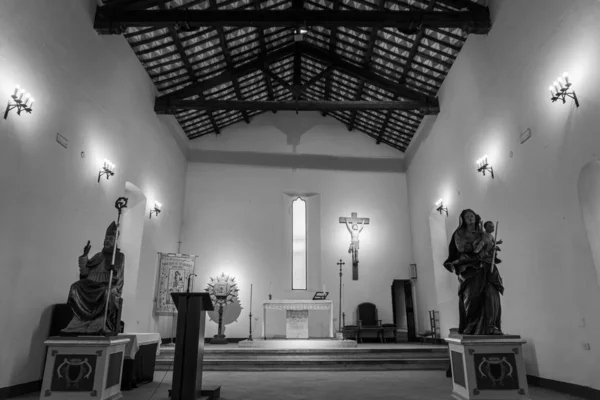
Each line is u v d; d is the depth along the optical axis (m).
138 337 6.15
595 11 5.05
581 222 5.36
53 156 6.36
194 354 4.66
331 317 10.83
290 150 14.00
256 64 11.10
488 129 7.90
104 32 7.81
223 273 12.70
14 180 5.48
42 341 6.00
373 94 12.20
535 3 6.30
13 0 5.51
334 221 13.47
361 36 10.11
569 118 5.55
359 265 13.12
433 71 10.27
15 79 5.53
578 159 5.38
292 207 13.82
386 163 14.12
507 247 7.21
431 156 11.43
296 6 9.92
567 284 5.64
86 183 7.33
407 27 8.09
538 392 5.76
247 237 13.12
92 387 4.66
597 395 5.07
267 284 12.77
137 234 9.99
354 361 8.46
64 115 6.67
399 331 12.45
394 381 6.81
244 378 7.20
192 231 13.05
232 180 13.61
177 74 10.91
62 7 6.65
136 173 9.59
